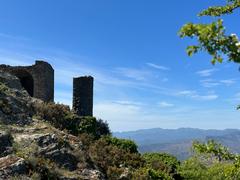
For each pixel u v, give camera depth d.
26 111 42.09
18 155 31.89
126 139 46.78
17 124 38.53
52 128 39.56
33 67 60.81
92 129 46.56
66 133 40.94
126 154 42.94
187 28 5.88
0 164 29.92
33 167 30.92
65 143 35.97
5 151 32.41
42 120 42.03
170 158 46.03
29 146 34.00
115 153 42.09
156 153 47.19
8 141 33.66
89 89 62.97
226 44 5.87
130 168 40.12
